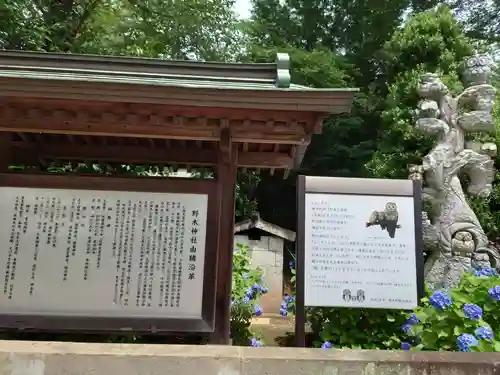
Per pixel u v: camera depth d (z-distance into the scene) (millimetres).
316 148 15727
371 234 3715
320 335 3875
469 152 6844
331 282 3605
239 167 5578
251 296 5711
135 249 3818
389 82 11977
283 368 2428
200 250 3832
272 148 5281
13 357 2385
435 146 7109
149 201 3910
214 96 3662
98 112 3865
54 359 2391
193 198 3930
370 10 16609
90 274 3754
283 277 10875
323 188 3803
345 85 14477
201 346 2572
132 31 11055
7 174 3908
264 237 10609
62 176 3936
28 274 3734
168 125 3977
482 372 2445
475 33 16969
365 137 15602
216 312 3820
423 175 7027
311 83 14281
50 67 4211
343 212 3746
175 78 4129
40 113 3871
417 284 3619
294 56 14586
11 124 3955
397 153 10094
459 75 9969
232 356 2443
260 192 16375
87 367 2389
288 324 6516
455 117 7043
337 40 17766
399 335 3723
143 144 5277
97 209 3883
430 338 3205
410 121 10031
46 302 3684
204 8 12273
